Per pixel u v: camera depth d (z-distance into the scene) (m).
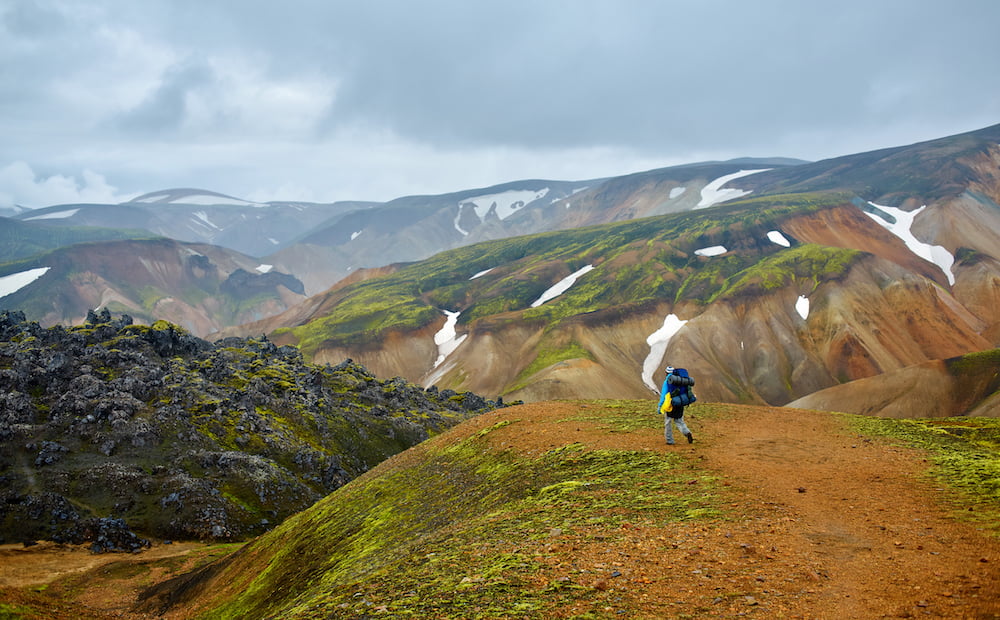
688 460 19.66
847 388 187.50
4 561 71.00
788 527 13.20
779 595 9.81
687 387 21.73
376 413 143.88
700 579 10.90
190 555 70.88
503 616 10.46
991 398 155.00
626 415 28.06
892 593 9.44
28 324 134.00
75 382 112.38
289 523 36.84
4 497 83.81
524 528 16.52
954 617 8.27
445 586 12.84
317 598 15.77
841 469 17.61
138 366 124.75
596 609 10.16
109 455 96.88
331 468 112.56
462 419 162.75
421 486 27.42
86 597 52.84
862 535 12.37
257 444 111.94
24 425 97.94
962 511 13.15
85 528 80.38
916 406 171.50
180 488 91.31
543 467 22.41
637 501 16.73
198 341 158.62
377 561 19.59
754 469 18.06
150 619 34.84
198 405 116.38
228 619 27.84
